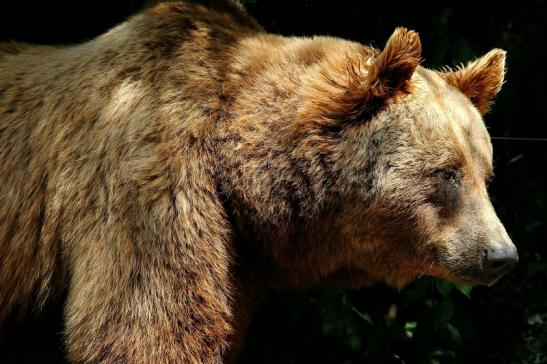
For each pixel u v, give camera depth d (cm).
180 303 720
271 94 770
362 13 1110
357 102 755
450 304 1067
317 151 761
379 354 1084
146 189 719
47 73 820
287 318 1087
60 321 814
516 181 1170
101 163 743
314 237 793
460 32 1139
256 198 762
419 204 759
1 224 795
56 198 758
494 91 848
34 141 791
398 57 738
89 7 1098
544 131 1167
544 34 1155
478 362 1173
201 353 730
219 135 755
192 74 762
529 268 1124
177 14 793
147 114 742
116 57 780
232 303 758
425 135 755
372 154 755
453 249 761
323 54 795
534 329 1134
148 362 711
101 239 726
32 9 1092
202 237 733
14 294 802
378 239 780
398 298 1151
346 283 849
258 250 801
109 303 714
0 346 840
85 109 770
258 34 827
